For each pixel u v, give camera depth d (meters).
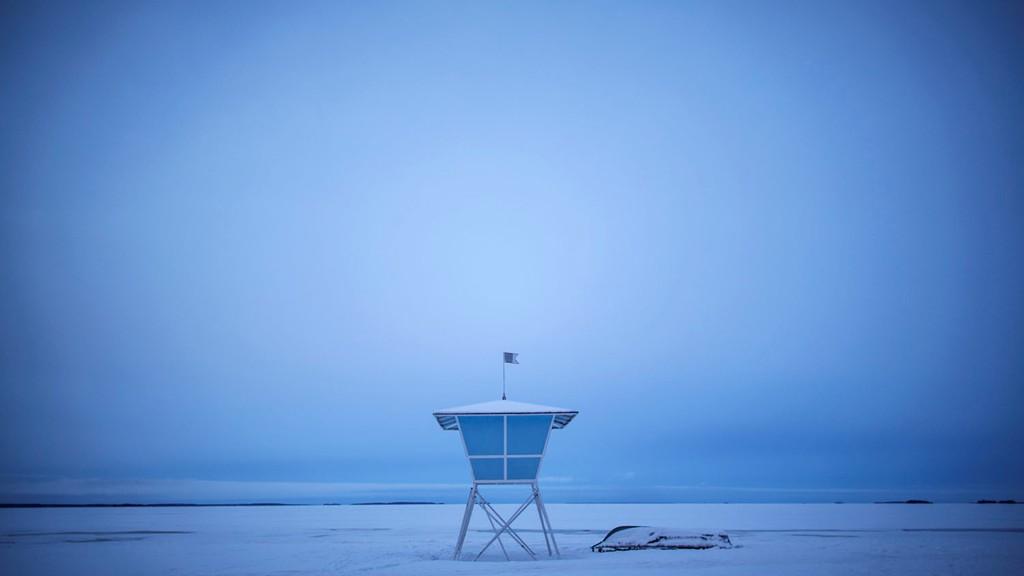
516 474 31.94
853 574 26.95
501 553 35.53
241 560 34.00
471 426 32.12
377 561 32.12
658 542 37.25
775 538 46.72
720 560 31.23
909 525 64.31
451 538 49.41
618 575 25.77
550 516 89.00
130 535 53.84
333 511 118.38
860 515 88.00
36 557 36.50
